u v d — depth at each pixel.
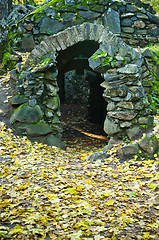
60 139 7.15
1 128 6.50
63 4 7.73
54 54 7.01
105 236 2.96
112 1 7.85
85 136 9.59
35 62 7.06
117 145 6.33
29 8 10.12
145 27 8.28
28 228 2.94
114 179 4.72
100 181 4.57
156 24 8.30
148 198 3.95
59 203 3.61
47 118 6.96
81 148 7.55
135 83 6.62
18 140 6.34
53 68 7.04
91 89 12.03
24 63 7.20
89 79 11.77
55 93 7.06
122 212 3.47
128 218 3.33
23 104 6.81
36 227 3.02
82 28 6.87
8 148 5.71
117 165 5.55
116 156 5.94
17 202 3.54
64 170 4.97
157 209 3.62
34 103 6.80
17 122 6.68
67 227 3.09
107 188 4.24
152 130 6.42
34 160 5.32
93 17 7.75
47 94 7.02
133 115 6.45
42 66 6.78
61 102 17.02
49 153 6.09
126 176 4.83
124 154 5.84
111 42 6.76
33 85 6.82
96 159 5.87
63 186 4.12
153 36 8.30
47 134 6.80
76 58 9.37
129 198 3.92
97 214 3.41
